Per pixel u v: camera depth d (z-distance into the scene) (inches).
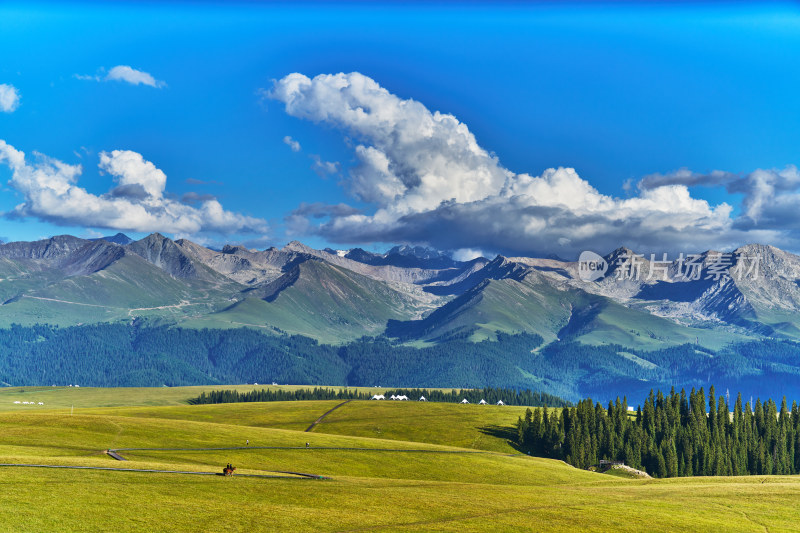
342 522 3329.2
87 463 4318.4
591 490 4881.9
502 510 3818.9
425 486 4611.2
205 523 3120.1
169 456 5447.8
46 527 2847.0
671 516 3855.8
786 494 4598.9
